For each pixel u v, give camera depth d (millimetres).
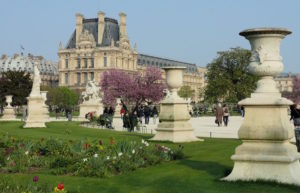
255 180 12531
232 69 100062
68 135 29797
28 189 10938
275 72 13047
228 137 29500
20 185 11992
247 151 12898
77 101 158250
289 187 11852
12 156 17203
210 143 23938
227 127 44031
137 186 12672
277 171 12469
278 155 12484
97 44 190625
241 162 12953
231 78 99812
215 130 38688
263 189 11656
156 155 17516
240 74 97500
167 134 25078
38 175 14461
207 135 31906
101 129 37219
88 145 18484
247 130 12859
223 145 22656
